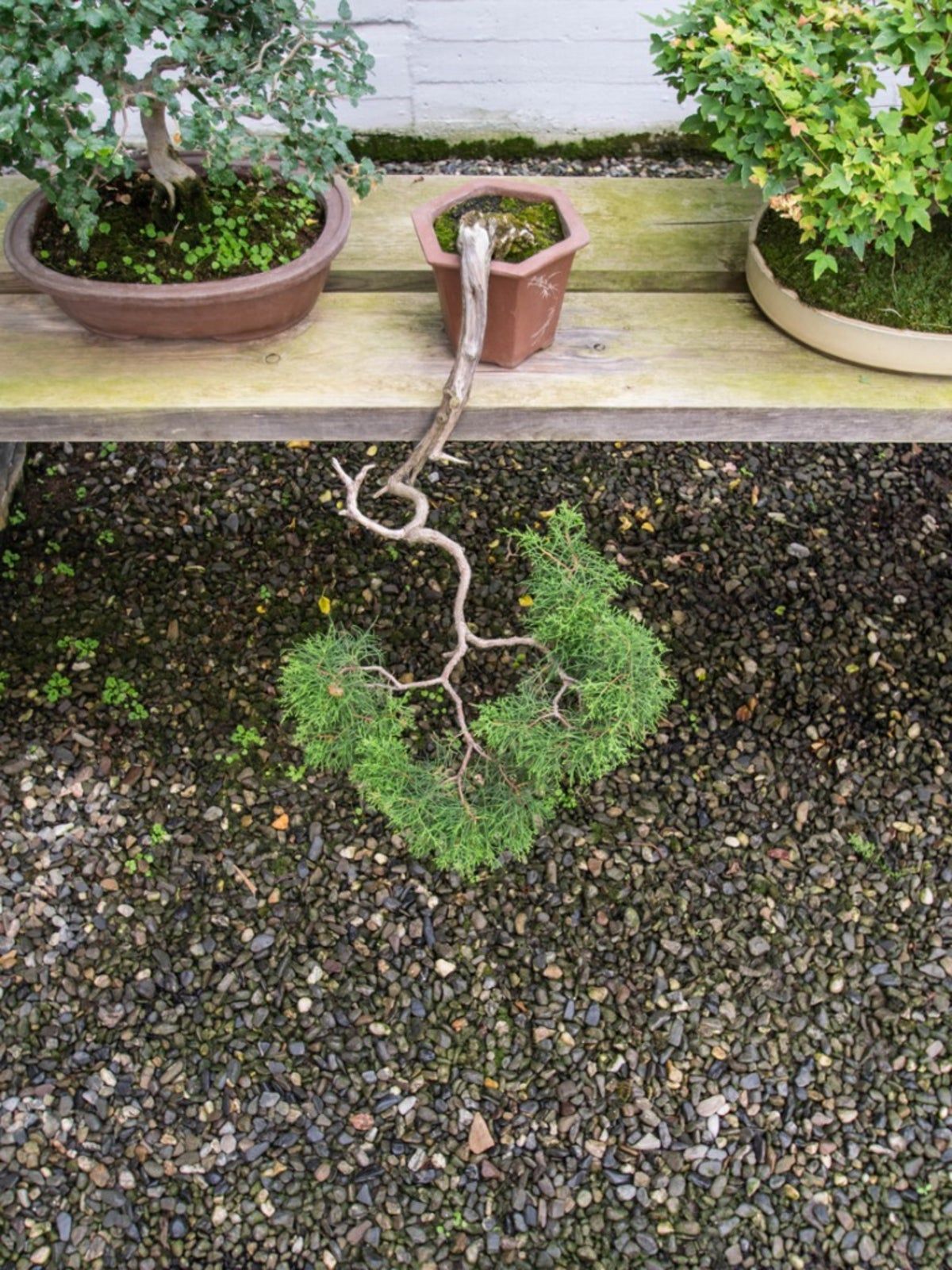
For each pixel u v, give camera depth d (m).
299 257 1.62
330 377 1.65
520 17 2.61
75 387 1.62
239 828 1.96
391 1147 1.67
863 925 1.89
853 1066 1.75
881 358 1.65
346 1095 1.71
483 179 1.72
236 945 1.84
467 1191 1.63
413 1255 1.58
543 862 1.93
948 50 1.49
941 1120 1.70
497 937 1.86
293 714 2.08
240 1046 1.75
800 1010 1.80
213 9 1.58
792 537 2.40
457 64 2.71
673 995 1.81
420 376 1.66
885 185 1.47
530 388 1.64
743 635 2.23
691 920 1.89
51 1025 1.76
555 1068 1.74
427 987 1.81
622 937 1.87
